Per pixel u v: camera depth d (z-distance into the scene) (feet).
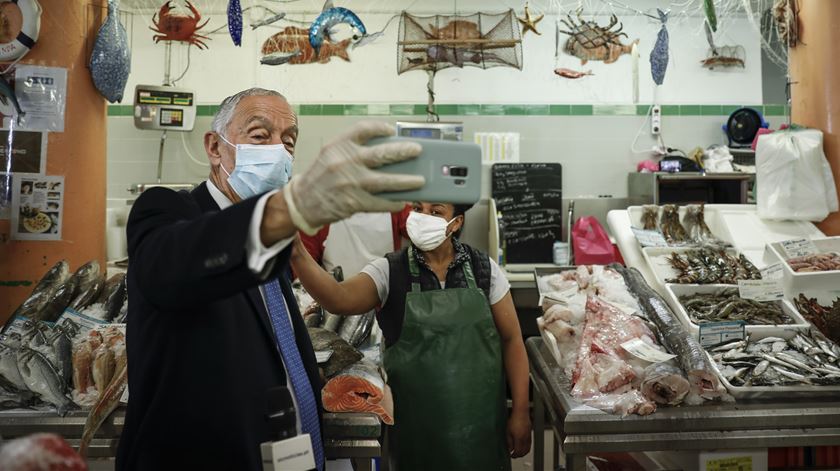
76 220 9.01
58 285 7.44
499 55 13.52
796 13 10.73
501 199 17.15
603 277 8.78
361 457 5.78
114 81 9.30
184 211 3.76
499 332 7.54
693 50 17.70
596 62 17.54
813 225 10.26
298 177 2.62
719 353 7.42
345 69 17.46
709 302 8.39
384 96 17.53
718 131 17.79
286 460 3.13
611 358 6.81
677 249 9.72
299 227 2.59
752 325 7.91
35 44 8.71
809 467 6.64
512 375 7.43
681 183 16.38
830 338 8.15
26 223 8.72
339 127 17.52
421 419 6.54
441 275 7.19
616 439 6.12
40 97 8.73
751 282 8.43
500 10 17.48
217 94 17.30
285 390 3.37
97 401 5.74
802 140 10.06
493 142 17.22
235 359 3.97
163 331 3.88
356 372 6.13
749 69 17.80
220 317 3.96
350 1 17.37
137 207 3.70
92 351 6.40
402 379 6.62
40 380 5.96
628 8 16.87
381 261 7.18
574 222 17.17
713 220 10.61
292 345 4.56
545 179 17.22
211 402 3.86
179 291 2.89
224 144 4.72
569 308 8.15
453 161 2.63
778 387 6.48
